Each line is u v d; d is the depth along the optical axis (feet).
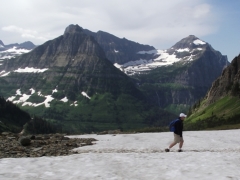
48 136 177.68
